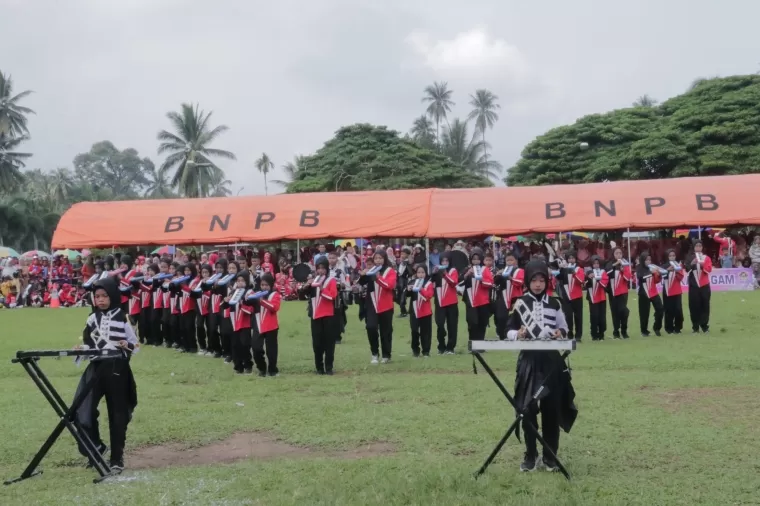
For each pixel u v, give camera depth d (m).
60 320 22.72
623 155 39.56
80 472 6.62
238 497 5.68
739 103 38.66
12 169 56.28
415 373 11.61
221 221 29.14
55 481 6.30
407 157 49.69
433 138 68.00
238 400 9.72
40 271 31.22
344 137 52.84
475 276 13.84
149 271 17.00
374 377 11.26
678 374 10.56
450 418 8.15
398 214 27.67
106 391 6.60
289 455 7.02
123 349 6.58
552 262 15.70
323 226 27.95
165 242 29.12
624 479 5.89
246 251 28.89
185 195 58.53
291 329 18.36
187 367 12.88
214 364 13.30
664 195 26.22
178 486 6.01
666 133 38.53
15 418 8.80
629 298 24.09
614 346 13.88
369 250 26.02
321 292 11.76
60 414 6.42
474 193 27.98
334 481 5.94
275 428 8.05
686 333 15.68
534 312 6.18
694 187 26.34
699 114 39.03
